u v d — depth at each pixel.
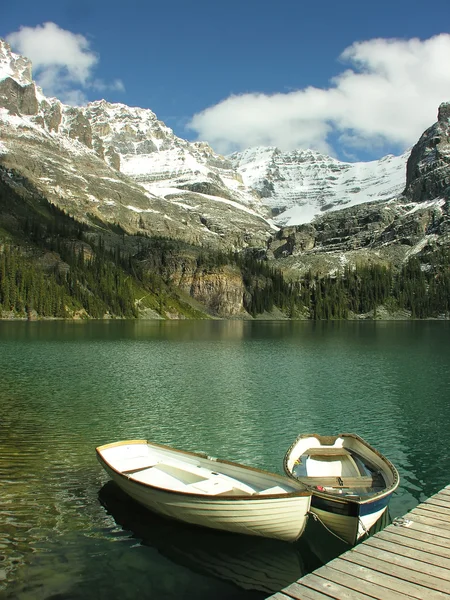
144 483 20.64
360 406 46.47
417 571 14.23
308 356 89.19
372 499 18.97
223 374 65.38
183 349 98.94
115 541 20.05
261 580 17.61
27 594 16.50
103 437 34.75
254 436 36.28
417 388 56.06
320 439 26.73
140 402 46.66
